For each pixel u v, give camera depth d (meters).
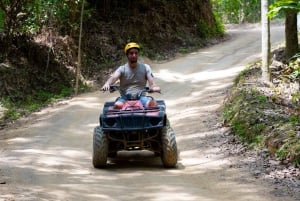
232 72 22.19
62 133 12.66
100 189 7.35
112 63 24.61
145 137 8.54
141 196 6.95
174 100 17.11
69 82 21.47
